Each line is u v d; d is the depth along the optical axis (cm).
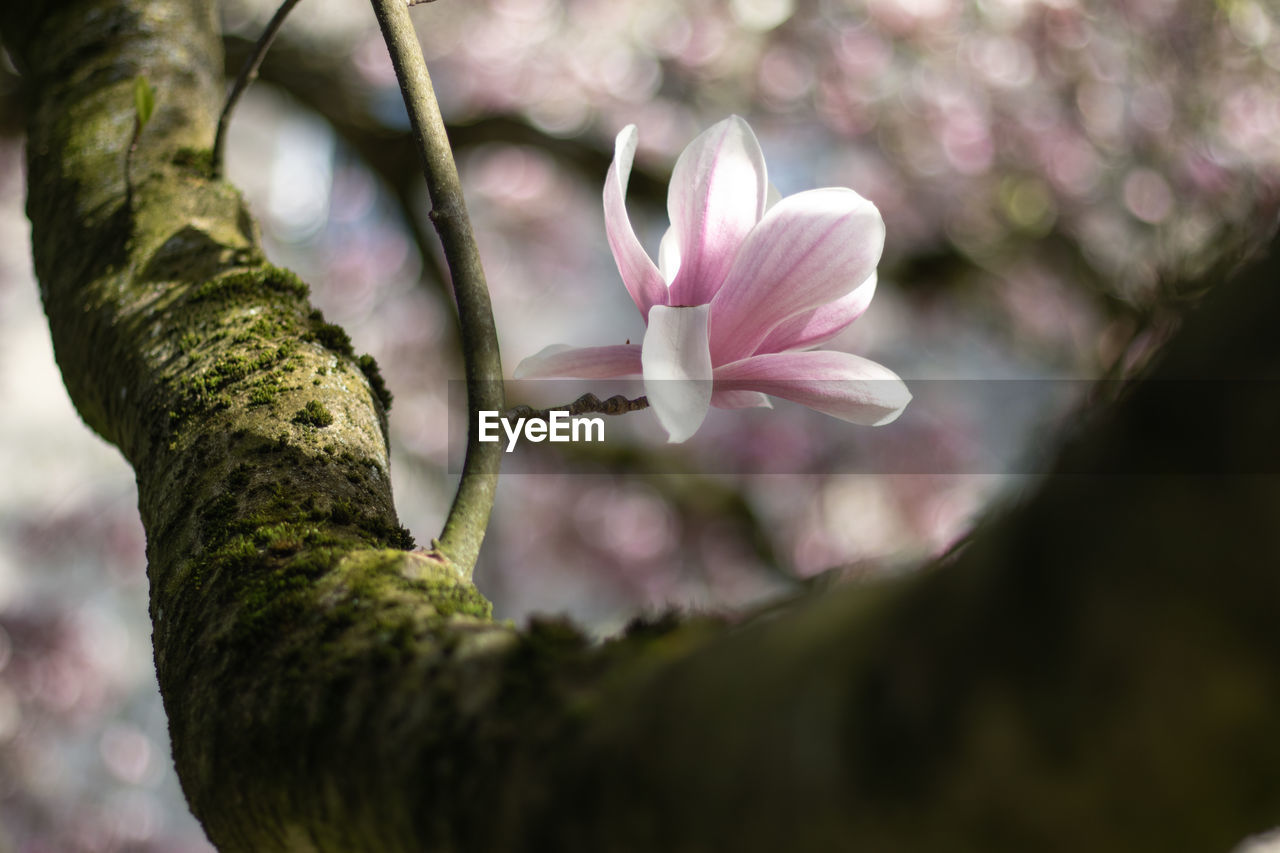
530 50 458
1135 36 432
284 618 81
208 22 139
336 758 76
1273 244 54
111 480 506
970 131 445
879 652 61
